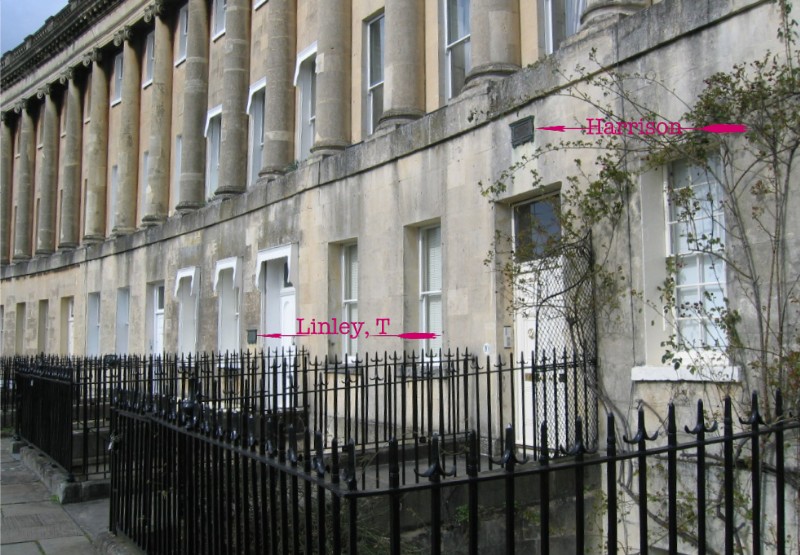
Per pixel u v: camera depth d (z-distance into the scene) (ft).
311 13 49.85
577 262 25.77
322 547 11.91
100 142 82.23
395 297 35.99
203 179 62.75
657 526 22.88
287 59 51.11
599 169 25.94
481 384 30.60
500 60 32.40
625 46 25.32
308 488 12.21
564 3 33.53
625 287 24.86
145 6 72.74
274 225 47.29
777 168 20.68
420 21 39.06
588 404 25.57
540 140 28.43
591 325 25.70
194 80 63.31
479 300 30.99
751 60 21.65
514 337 30.25
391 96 38.24
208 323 54.90
